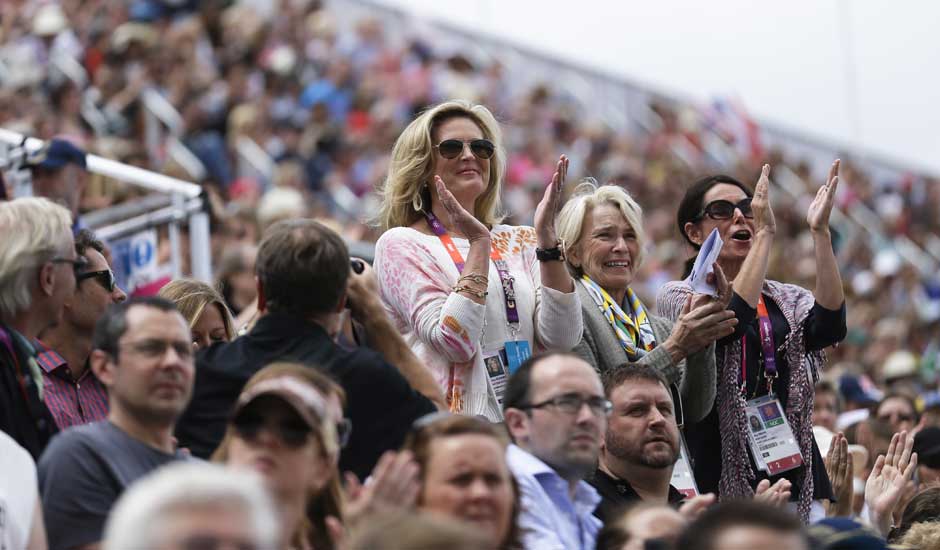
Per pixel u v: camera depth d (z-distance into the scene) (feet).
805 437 75.46
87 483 52.85
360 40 247.09
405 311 68.80
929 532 70.54
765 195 74.43
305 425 51.06
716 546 43.62
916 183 311.06
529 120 248.11
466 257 69.92
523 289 71.00
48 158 92.22
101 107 175.83
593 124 266.16
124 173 102.06
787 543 43.55
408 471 49.88
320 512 53.62
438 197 71.56
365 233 132.67
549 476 59.00
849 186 288.92
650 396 67.72
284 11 240.53
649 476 67.62
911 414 104.58
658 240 221.25
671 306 79.36
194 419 58.18
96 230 102.73
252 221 120.37
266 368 54.08
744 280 73.41
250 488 35.94
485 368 68.54
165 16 218.38
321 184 191.21
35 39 187.62
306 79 224.12
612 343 73.77
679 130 282.77
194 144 175.73
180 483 35.53
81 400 67.15
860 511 86.17
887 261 252.42
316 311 59.06
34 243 59.26
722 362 74.79
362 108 223.51
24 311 59.26
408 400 59.16
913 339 213.05
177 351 54.39
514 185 219.82
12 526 52.11
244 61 217.97
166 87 189.47
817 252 76.18
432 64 250.16
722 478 74.02
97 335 54.90
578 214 76.74
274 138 195.21
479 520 51.06
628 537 53.57
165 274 100.83
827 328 75.92
